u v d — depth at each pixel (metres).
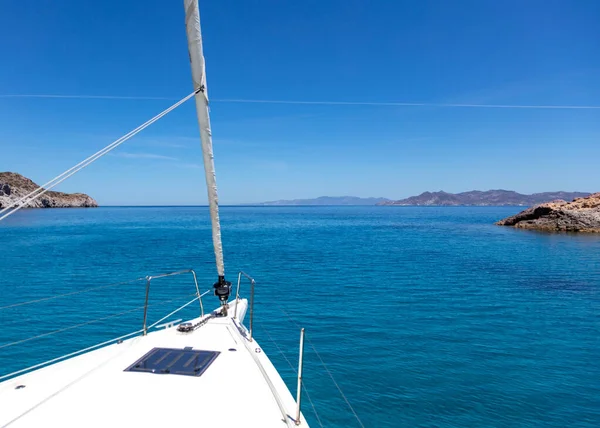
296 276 25.44
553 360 11.79
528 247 42.25
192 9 5.21
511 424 8.55
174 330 6.79
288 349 12.67
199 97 5.80
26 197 4.59
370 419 8.73
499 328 14.74
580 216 60.38
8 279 23.81
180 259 32.94
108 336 13.84
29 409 4.09
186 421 3.95
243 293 20.47
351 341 13.32
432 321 15.57
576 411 9.04
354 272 26.94
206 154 6.20
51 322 15.34
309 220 121.25
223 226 87.69
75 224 84.62
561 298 19.56
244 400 4.42
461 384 10.27
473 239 52.16
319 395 9.73
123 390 4.56
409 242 48.81
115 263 30.41
